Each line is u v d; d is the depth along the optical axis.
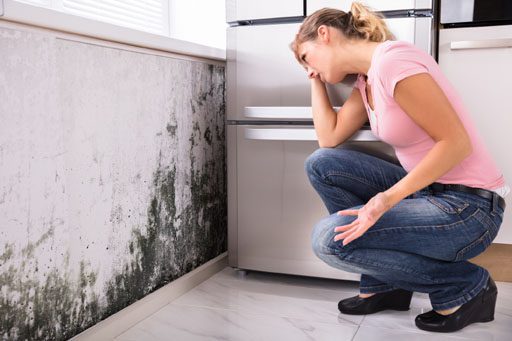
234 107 2.12
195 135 2.16
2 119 1.30
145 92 1.83
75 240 1.56
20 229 1.36
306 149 2.05
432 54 1.94
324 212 2.06
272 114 2.00
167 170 1.98
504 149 2.00
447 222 1.55
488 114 2.00
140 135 1.82
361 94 1.72
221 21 2.52
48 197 1.44
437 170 1.40
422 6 1.87
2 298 1.33
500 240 2.06
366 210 1.43
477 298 1.67
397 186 1.43
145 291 1.89
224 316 1.83
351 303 1.83
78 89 1.53
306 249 2.09
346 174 1.80
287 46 2.03
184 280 2.06
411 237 1.56
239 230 2.18
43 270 1.45
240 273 2.25
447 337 1.63
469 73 2.00
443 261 1.63
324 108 1.86
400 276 1.63
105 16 2.25
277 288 2.09
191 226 2.16
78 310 1.59
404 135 1.54
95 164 1.62
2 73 1.29
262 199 2.13
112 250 1.71
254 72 2.08
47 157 1.43
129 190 1.78
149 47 1.82
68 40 1.49
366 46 1.63
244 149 2.13
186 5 2.57
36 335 1.44
